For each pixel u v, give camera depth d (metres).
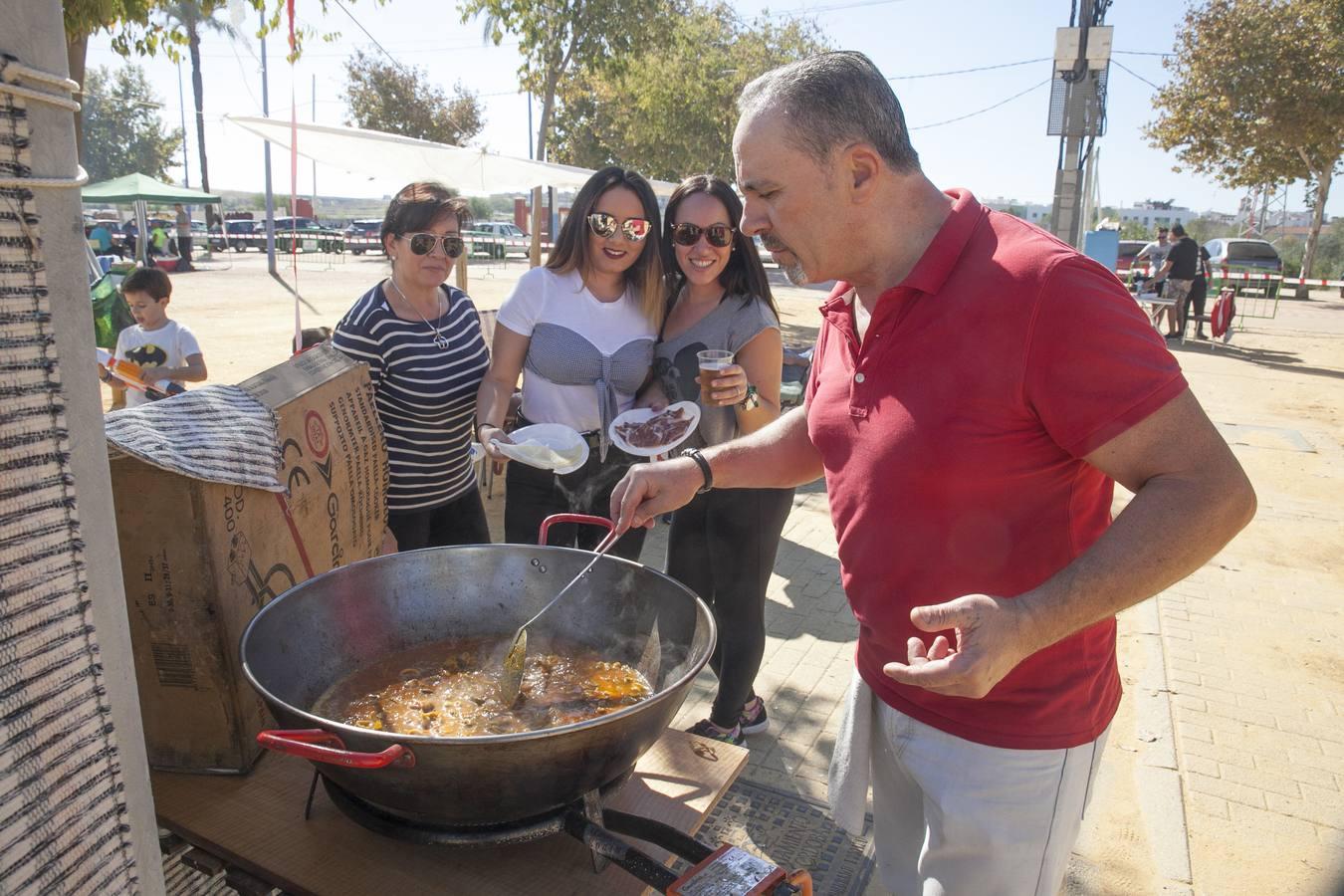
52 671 0.89
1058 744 1.49
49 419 0.87
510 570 1.78
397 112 28.53
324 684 1.54
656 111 21.17
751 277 2.88
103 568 0.96
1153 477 1.26
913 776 1.61
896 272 1.47
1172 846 2.79
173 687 1.52
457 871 1.35
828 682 3.75
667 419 2.73
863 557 1.56
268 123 6.38
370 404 2.14
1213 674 3.90
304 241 33.97
